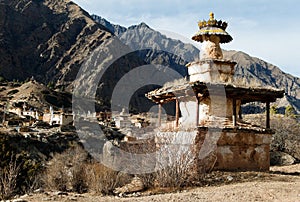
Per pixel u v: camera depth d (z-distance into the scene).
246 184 13.39
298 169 20.42
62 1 198.50
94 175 15.42
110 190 14.23
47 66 152.00
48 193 12.06
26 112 72.88
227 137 15.91
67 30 169.12
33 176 19.23
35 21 178.75
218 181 14.10
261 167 16.58
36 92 89.00
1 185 15.77
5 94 91.56
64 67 143.75
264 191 11.53
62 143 41.28
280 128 31.42
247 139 16.38
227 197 10.77
